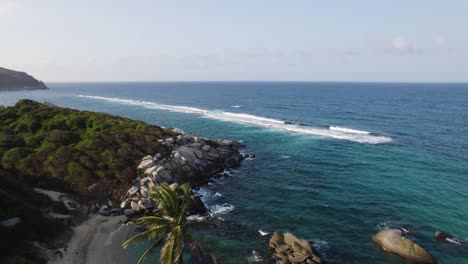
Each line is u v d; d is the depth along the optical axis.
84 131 60.69
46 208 35.31
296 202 42.00
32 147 50.19
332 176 51.81
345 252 30.75
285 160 60.75
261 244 31.89
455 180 49.47
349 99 187.62
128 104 168.25
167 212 21.73
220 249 30.97
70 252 29.64
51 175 42.56
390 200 42.31
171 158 49.84
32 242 28.45
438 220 36.62
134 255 29.88
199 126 96.69
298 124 99.25
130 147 49.97
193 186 47.03
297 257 28.27
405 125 97.06
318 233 34.19
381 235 31.94
